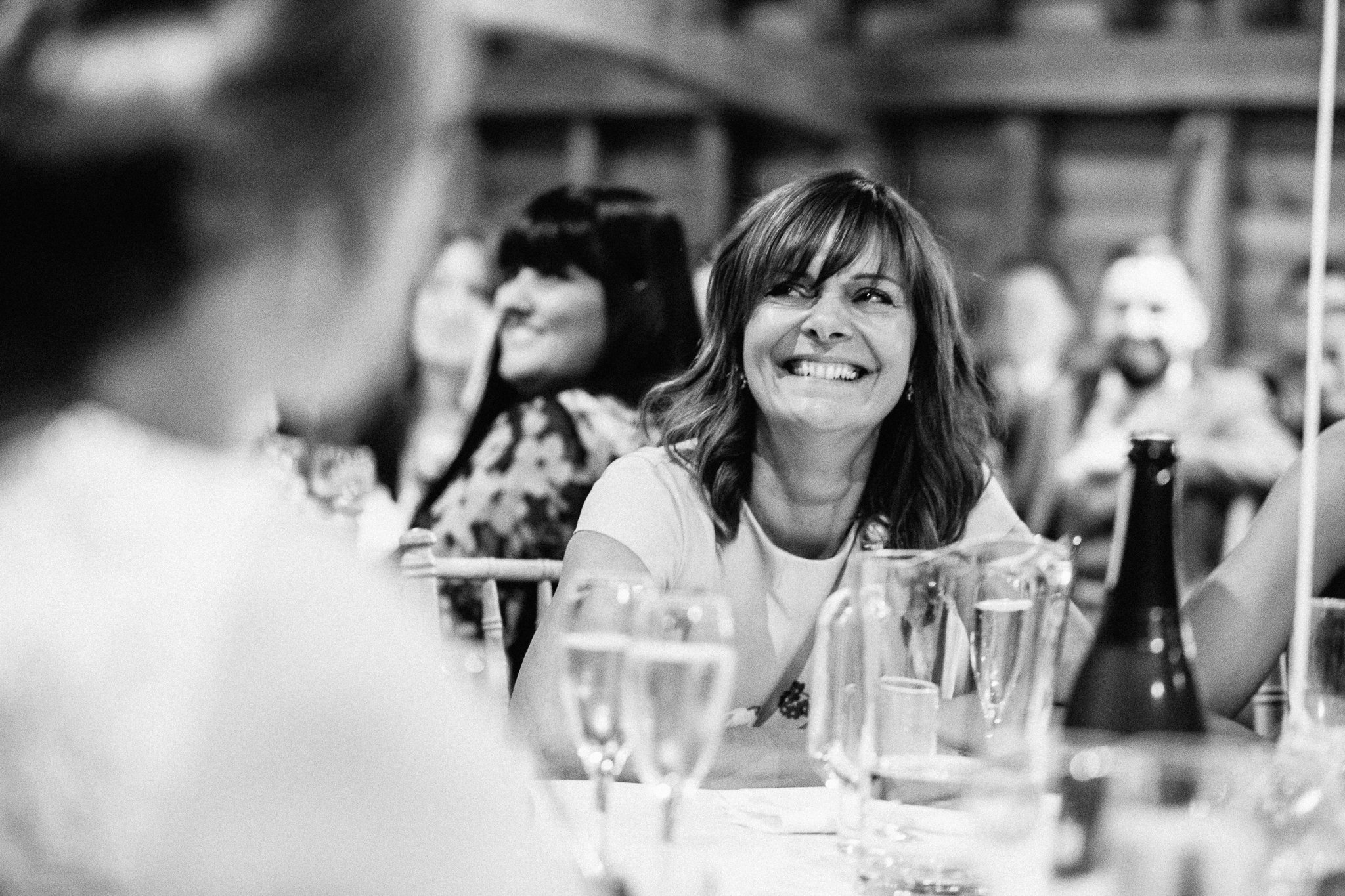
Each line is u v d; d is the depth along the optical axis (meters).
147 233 0.85
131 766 0.84
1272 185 9.42
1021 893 1.18
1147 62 9.49
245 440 0.96
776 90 9.78
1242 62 9.30
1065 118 9.88
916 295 2.39
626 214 3.52
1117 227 9.80
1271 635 2.23
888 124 10.17
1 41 0.84
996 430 2.59
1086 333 9.09
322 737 0.85
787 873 1.58
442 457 5.64
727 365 2.45
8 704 0.84
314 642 0.87
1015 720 1.60
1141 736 1.53
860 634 1.60
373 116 0.87
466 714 0.90
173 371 0.90
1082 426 6.63
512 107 10.30
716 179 10.12
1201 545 6.24
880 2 10.16
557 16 8.99
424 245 0.95
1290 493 2.26
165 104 0.83
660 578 2.39
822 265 2.33
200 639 0.86
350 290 0.90
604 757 1.57
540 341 3.52
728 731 2.15
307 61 0.85
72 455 0.90
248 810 0.84
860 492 2.48
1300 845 1.25
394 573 2.31
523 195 10.58
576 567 2.39
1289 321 6.20
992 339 7.52
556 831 1.61
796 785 1.98
